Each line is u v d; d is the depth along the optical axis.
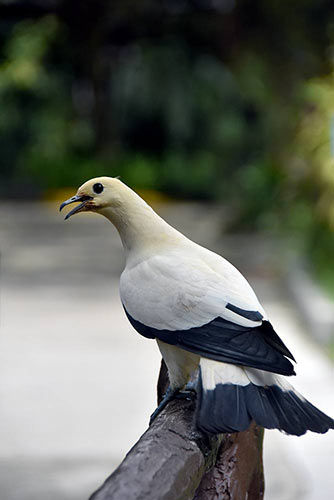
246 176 20.98
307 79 18.17
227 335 3.36
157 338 3.52
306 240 16.78
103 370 10.18
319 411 3.10
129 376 9.91
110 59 40.62
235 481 3.43
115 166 40.09
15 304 14.59
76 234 25.28
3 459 7.36
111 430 8.06
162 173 39.44
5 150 40.19
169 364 3.61
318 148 17.00
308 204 17.14
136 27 36.28
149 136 41.53
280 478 6.84
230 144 26.36
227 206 23.83
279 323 12.56
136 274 3.62
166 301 3.49
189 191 38.47
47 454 7.47
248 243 20.00
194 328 3.42
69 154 41.69
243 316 3.42
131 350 11.20
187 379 3.61
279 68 18.48
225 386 3.15
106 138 41.19
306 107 17.64
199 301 3.45
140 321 3.55
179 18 34.16
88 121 42.66
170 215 30.44
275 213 17.91
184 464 2.83
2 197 38.78
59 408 8.72
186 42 37.91
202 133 39.72
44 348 11.34
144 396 9.11
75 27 37.31
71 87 41.41
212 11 31.52
